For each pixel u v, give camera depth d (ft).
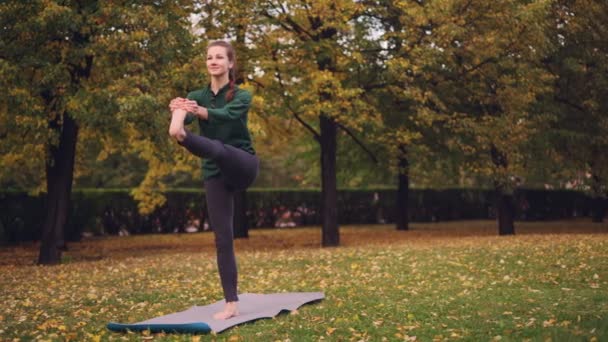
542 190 100.48
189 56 44.42
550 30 57.31
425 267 32.04
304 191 91.61
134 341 16.92
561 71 60.03
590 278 26.73
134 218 79.00
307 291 25.40
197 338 16.66
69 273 36.09
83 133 53.62
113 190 77.66
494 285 25.81
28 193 67.67
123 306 23.31
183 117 15.47
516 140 54.39
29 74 43.65
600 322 17.44
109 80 41.34
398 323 18.45
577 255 34.01
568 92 61.31
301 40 50.90
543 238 47.80
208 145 15.89
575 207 104.68
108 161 107.65
